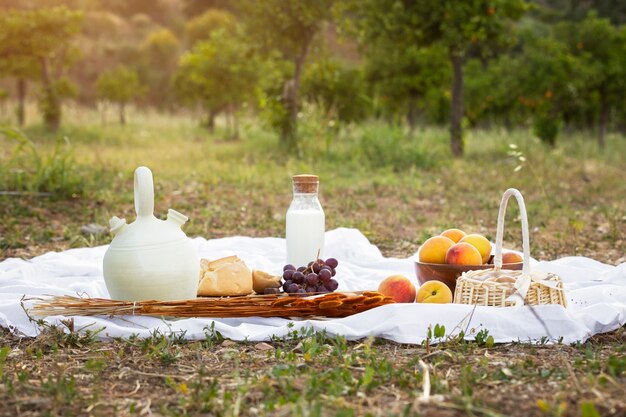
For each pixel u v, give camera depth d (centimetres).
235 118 2302
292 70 1809
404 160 1438
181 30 5928
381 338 408
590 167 1488
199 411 304
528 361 359
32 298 433
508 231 815
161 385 340
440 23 1641
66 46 2336
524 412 296
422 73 1964
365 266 627
